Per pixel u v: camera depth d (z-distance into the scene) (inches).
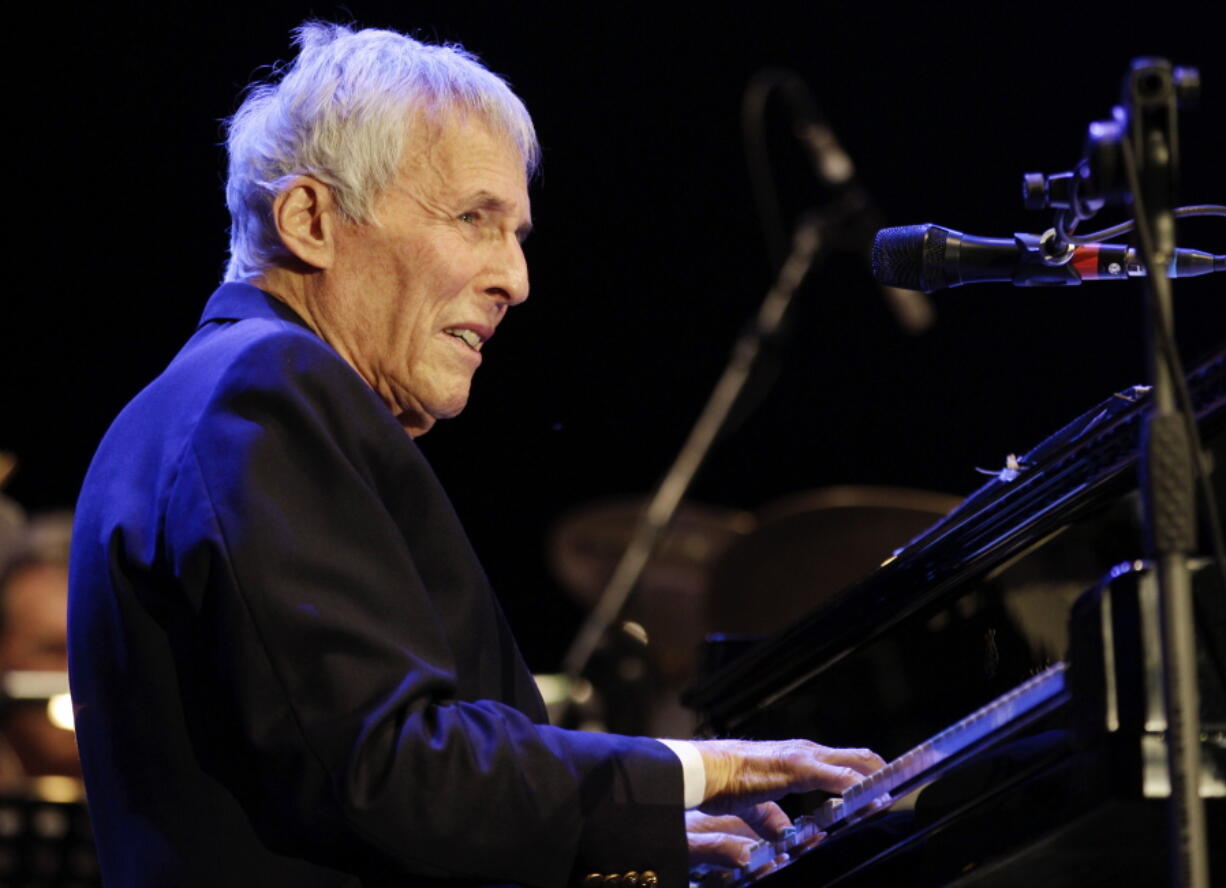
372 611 235.9
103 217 761.0
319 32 308.2
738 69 780.0
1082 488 256.8
